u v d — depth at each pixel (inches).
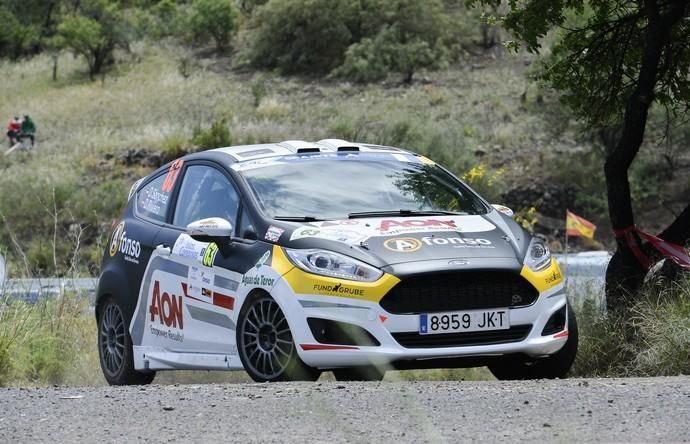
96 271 1110.4
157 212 774.5
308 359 604.7
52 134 3846.0
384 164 739.4
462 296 609.0
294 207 674.8
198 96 4340.6
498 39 4697.3
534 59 3868.1
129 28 5098.4
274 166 716.0
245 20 5590.6
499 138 3452.3
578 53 1008.9
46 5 5634.8
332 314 599.8
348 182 707.4
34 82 4837.6
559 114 3459.6
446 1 5182.1
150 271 743.1
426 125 3255.4
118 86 4616.1
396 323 594.2
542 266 642.8
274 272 625.6
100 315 813.9
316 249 618.8
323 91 4330.7
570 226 1672.0
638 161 3186.5
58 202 2861.7
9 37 5398.6
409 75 4352.9
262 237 652.7
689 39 979.3
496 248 632.4
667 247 861.8
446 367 625.3
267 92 4362.7
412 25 4707.2
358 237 625.9
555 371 672.4
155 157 3398.1
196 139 3430.1
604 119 1021.2
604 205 3093.0
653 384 530.9
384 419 445.1
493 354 611.8
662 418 434.6
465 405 473.1
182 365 702.5
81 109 4220.0
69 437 431.5
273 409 471.8
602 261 1381.6
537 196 3122.5
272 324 626.2
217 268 672.4
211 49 5226.4
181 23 5403.5
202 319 685.9
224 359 665.0
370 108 4001.0
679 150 3157.0
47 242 2527.1
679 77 995.9
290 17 4781.0
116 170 3316.9
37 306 967.6
